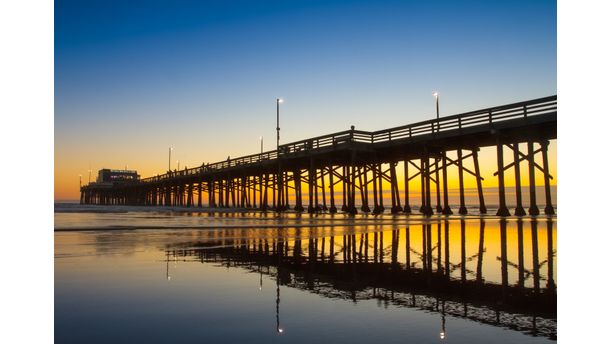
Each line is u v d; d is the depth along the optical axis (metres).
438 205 32.81
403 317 4.96
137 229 17.98
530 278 7.62
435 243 13.12
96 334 4.18
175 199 75.75
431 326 4.60
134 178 136.38
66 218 27.27
